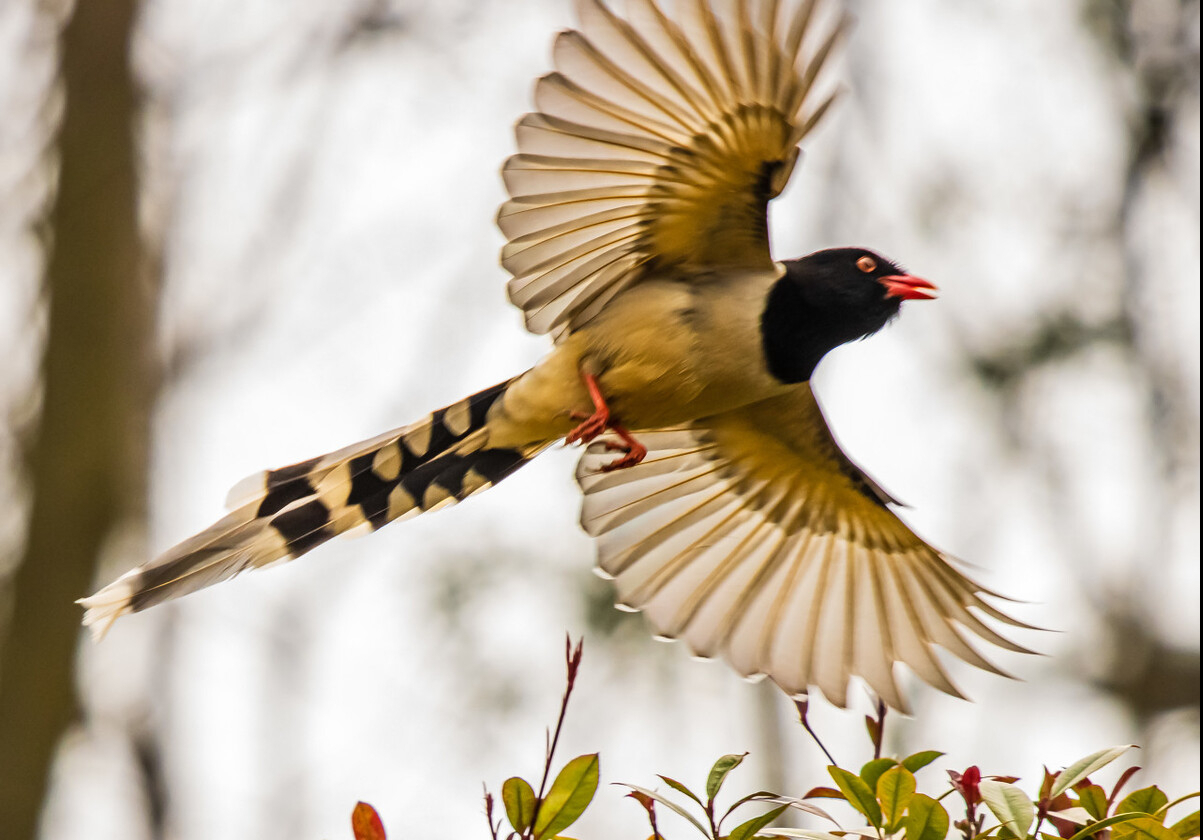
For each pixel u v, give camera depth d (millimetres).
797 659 10375
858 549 10453
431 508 9578
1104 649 23016
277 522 9445
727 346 9070
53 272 19469
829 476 10367
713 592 10547
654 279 9070
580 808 6363
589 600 16984
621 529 10500
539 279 8773
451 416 9570
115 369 19281
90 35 20031
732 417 10172
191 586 9203
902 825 6281
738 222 8695
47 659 18297
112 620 9109
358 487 9562
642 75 7848
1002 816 6195
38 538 18656
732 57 7742
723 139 8156
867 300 9266
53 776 18203
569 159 8172
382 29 21766
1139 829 5977
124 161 19859
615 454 10430
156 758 20516
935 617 10094
